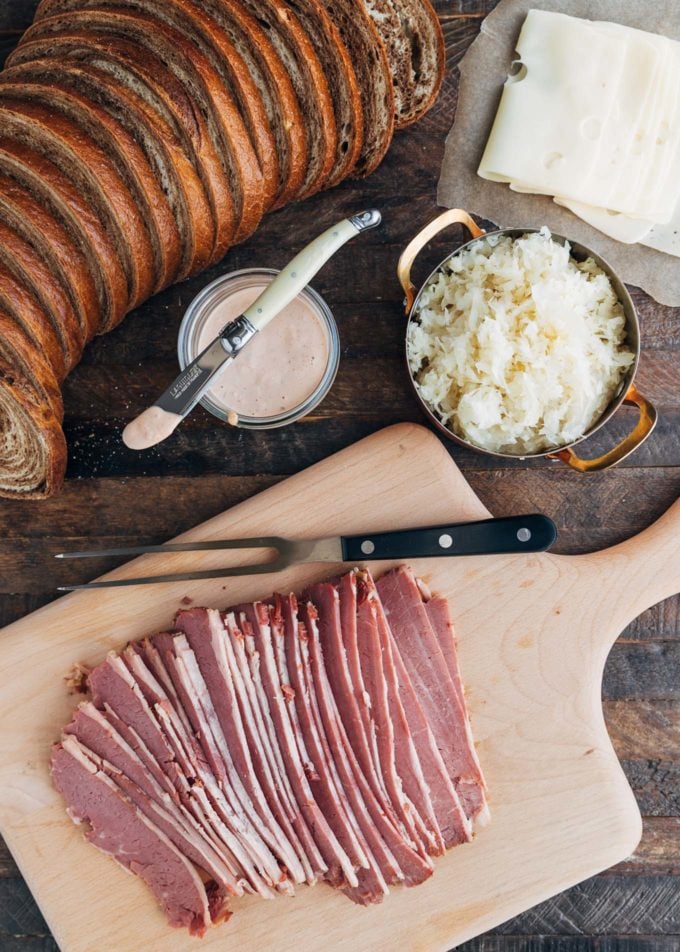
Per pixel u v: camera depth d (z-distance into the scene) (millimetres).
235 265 796
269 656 723
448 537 751
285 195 758
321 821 708
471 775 742
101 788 725
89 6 728
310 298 751
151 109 691
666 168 784
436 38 760
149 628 758
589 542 802
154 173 704
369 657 731
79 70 690
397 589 752
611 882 794
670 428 806
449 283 756
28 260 698
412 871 723
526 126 780
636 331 743
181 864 722
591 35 775
